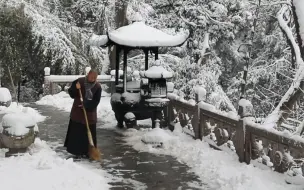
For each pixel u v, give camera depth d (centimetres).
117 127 950
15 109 1162
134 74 1339
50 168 602
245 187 531
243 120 636
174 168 648
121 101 905
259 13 1575
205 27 1562
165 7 1606
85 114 676
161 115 862
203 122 772
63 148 753
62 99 1351
